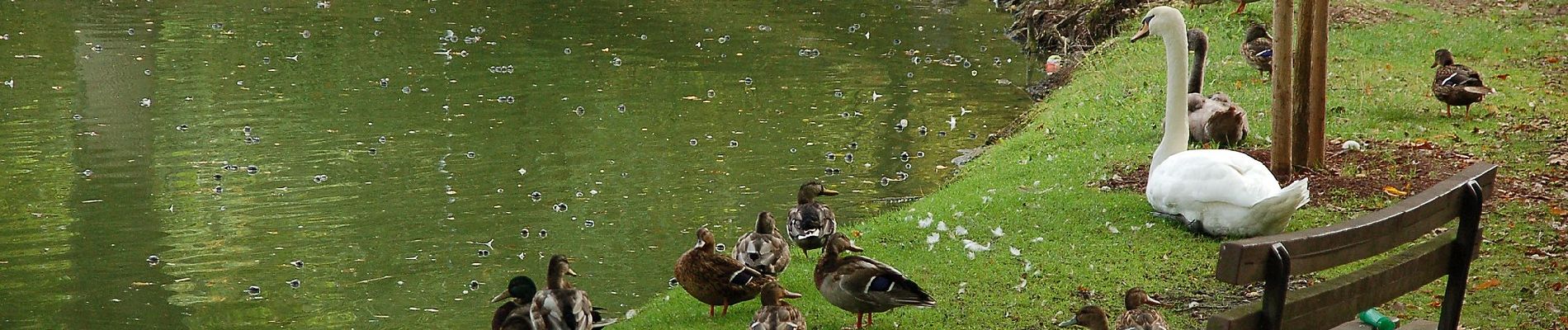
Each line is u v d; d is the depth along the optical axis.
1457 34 19.08
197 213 12.67
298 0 26.00
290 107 17.17
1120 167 12.17
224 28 23.02
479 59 20.41
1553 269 8.70
